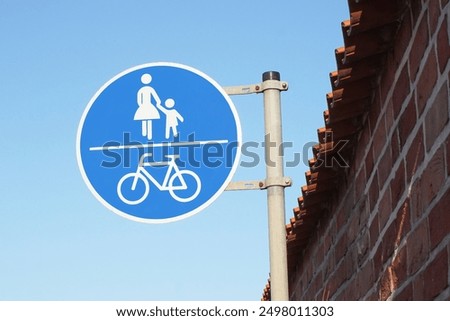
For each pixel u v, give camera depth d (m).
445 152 5.07
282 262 6.43
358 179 7.75
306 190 8.85
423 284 5.56
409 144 5.91
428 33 5.40
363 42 6.34
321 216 9.56
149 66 6.59
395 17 6.07
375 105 6.95
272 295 6.40
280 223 6.47
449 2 5.00
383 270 6.77
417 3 5.65
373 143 7.08
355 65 6.66
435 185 5.28
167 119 6.52
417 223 5.72
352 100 7.14
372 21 6.10
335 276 8.92
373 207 7.13
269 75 6.70
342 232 8.52
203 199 6.39
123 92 6.57
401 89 6.09
